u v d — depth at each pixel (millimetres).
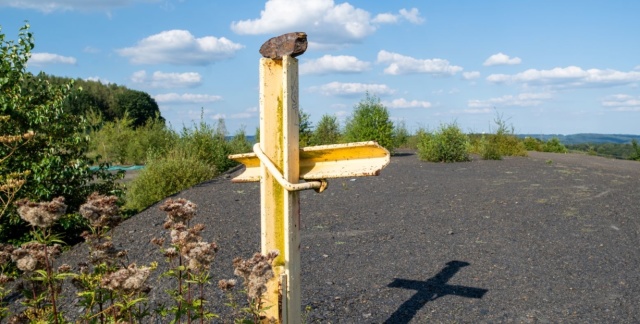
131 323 2314
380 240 5445
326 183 2402
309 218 6559
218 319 3289
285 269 2357
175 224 2605
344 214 6777
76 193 6199
